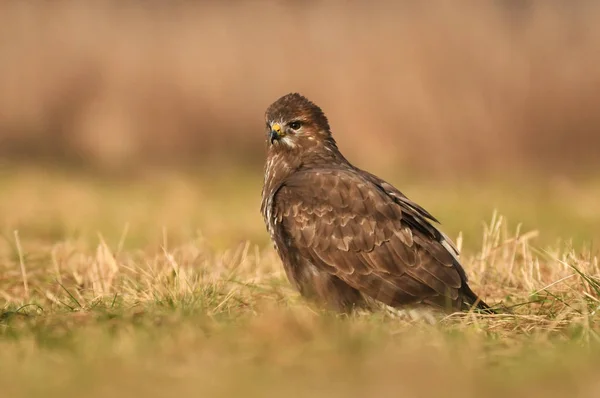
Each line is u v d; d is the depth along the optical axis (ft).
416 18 77.92
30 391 21.53
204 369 23.09
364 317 29.63
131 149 80.79
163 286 32.45
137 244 48.47
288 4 81.92
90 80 82.38
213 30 82.02
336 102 77.56
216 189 70.28
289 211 32.27
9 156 82.07
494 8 77.82
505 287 34.88
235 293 32.83
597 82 76.18
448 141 76.43
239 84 80.84
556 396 20.74
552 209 58.75
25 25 83.46
